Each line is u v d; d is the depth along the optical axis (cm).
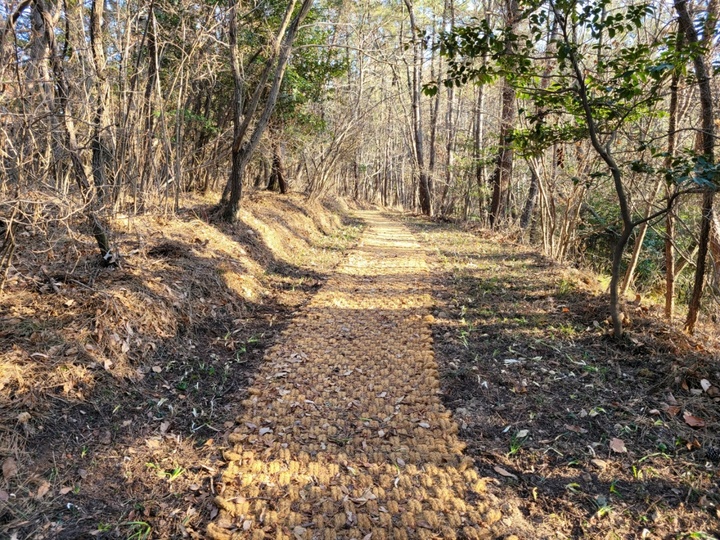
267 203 1002
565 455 274
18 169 314
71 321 339
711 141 393
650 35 555
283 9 903
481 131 1458
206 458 276
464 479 256
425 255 847
